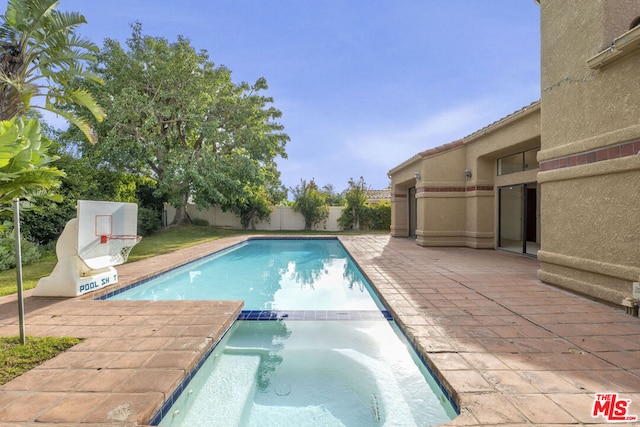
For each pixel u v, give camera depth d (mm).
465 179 11734
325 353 3914
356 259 9055
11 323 4059
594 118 4742
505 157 10359
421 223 12195
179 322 4074
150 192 21641
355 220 22922
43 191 4293
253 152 21000
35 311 4551
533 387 2502
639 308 4062
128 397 2400
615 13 4574
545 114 5781
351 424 2697
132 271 7676
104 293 5793
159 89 17922
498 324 3879
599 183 4684
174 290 7434
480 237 11062
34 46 7016
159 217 20719
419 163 12555
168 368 2857
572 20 5156
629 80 4234
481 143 10477
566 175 5219
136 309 4633
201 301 5090
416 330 3701
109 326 3936
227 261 11484
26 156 3656
